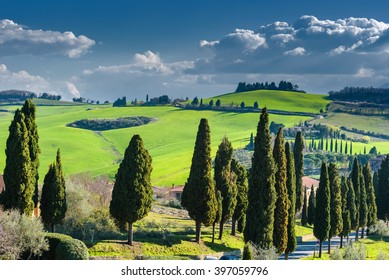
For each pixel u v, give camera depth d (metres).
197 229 119.50
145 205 105.81
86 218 115.75
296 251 143.25
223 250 120.75
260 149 105.50
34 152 107.38
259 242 102.19
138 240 109.88
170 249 109.75
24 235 82.81
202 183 118.88
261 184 104.00
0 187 114.88
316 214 136.38
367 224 188.00
